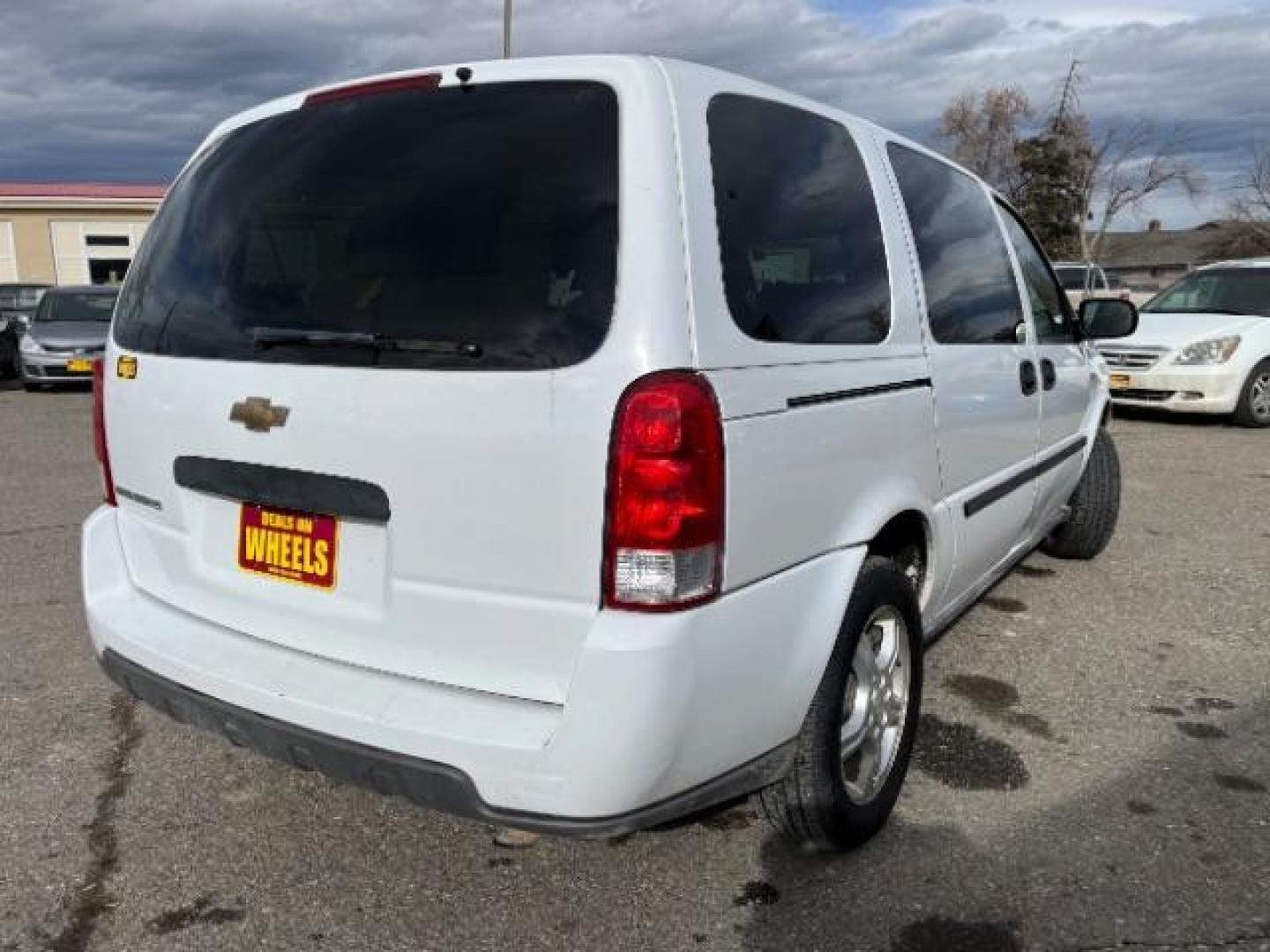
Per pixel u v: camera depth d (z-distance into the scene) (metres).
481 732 2.14
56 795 3.15
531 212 2.23
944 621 3.60
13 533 6.21
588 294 2.12
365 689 2.33
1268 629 4.67
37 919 2.59
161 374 2.70
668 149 2.22
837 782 2.68
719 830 3.00
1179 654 4.37
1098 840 2.95
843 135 2.97
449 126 2.42
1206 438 10.15
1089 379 5.08
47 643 4.37
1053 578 5.41
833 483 2.55
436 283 2.26
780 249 2.49
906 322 3.03
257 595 2.58
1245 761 3.43
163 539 2.82
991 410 3.60
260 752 2.45
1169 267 57.31
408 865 2.82
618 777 2.08
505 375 2.13
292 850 2.89
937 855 2.88
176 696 2.56
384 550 2.33
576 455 2.08
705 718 2.19
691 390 2.10
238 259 2.60
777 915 2.63
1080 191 39.94
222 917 2.61
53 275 36.75
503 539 2.16
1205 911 2.64
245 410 2.47
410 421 2.22
